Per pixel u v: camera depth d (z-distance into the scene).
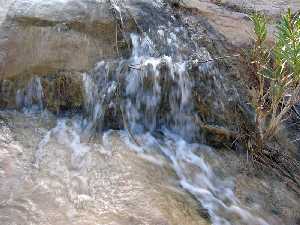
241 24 2.31
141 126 1.71
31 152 1.46
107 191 1.34
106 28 1.84
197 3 2.51
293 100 1.63
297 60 1.46
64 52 1.73
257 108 1.65
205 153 1.65
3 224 1.17
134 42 1.84
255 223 1.39
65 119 1.65
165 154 1.60
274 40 2.11
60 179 1.37
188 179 1.51
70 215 1.23
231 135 1.71
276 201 1.50
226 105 1.80
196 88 1.79
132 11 1.97
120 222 1.23
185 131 1.73
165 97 1.74
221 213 1.39
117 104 1.68
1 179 1.32
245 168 1.62
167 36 1.95
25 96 1.65
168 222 1.26
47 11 1.84
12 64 1.66
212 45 2.02
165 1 2.20
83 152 1.50
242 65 1.97
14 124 1.57
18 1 1.87
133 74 1.72
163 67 1.75
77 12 1.86
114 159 1.49
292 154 1.76
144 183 1.40
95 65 1.71
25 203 1.25
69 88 1.67
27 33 1.75
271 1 2.90
